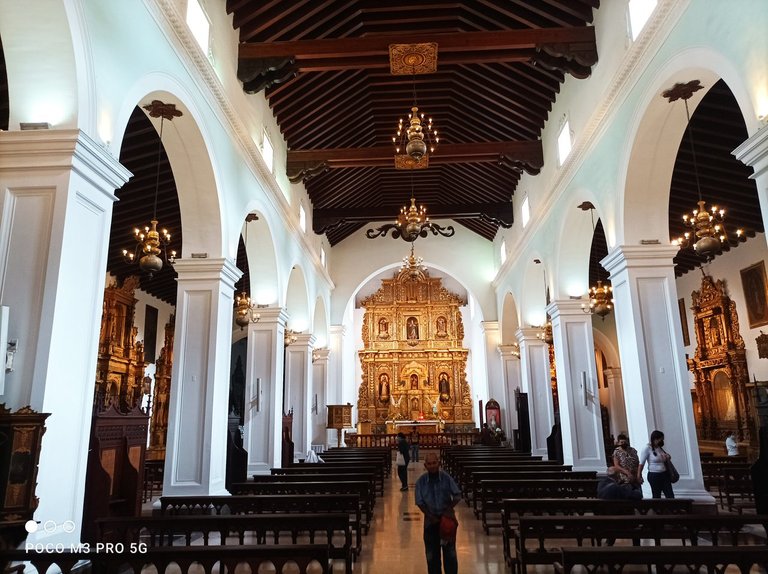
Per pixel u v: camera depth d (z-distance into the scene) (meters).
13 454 4.10
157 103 7.70
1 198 4.94
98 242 5.46
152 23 6.93
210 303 8.97
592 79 10.48
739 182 12.12
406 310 28.39
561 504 6.32
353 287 23.62
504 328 22.17
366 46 10.29
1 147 4.99
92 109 5.44
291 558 3.85
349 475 9.79
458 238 23.86
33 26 5.12
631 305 8.86
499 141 15.13
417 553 7.14
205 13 8.73
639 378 8.67
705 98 9.77
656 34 7.72
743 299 15.94
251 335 12.83
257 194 11.61
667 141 8.59
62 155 5.02
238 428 12.26
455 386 27.22
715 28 6.39
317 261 19.00
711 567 4.11
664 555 3.78
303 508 7.00
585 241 12.86
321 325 21.53
